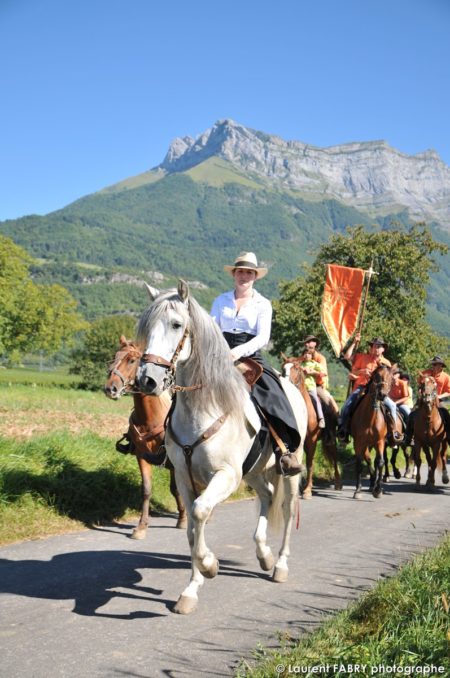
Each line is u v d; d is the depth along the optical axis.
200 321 5.12
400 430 13.80
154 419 7.74
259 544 6.11
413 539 8.24
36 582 5.73
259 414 5.73
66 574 6.02
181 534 8.04
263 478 6.27
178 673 4.09
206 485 5.27
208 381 5.07
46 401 24.02
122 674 4.05
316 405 11.80
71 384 47.12
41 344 53.94
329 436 12.57
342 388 40.97
